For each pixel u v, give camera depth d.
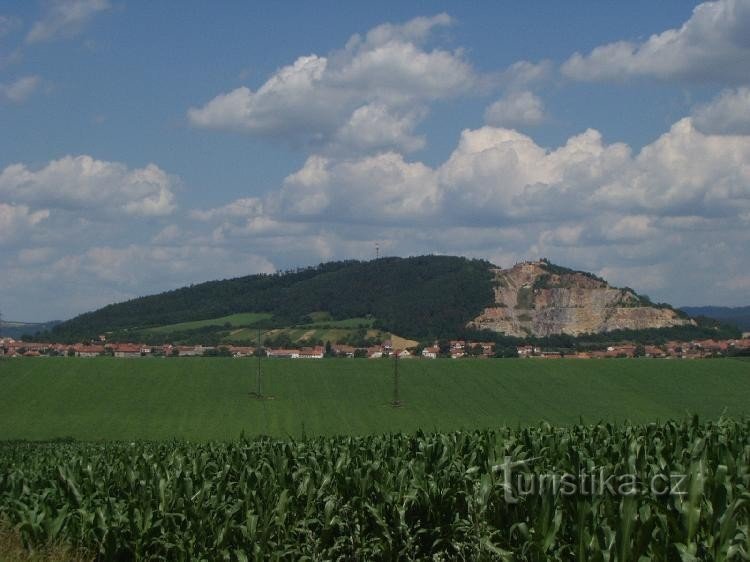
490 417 95.81
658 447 13.87
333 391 113.62
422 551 14.84
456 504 14.94
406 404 105.50
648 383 110.00
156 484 17.92
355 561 15.10
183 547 16.12
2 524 18.77
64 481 19.91
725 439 13.80
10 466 29.67
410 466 15.82
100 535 16.98
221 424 95.38
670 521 10.50
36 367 124.81
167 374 123.44
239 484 17.48
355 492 16.02
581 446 16.00
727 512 9.96
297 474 17.48
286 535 15.77
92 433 90.12
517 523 12.78
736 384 107.38
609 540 11.09
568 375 116.88
